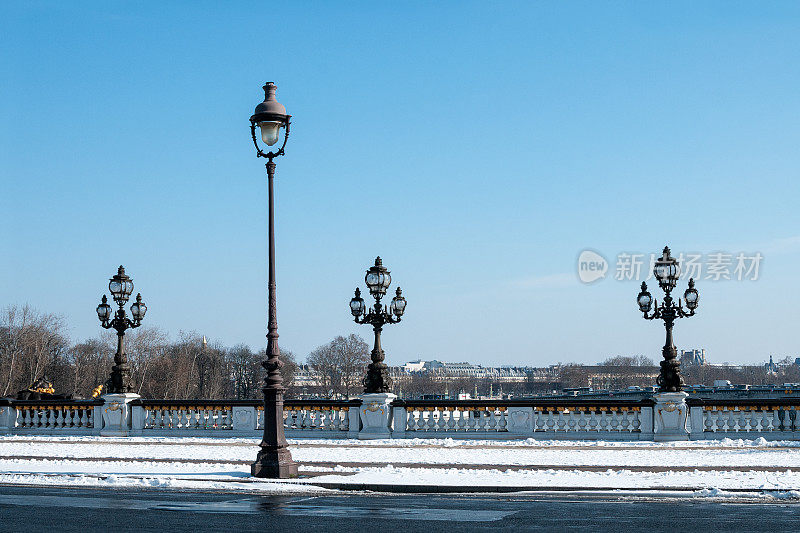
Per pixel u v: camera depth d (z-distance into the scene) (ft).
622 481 74.54
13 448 109.60
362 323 123.95
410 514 59.16
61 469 86.38
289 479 77.51
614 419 116.37
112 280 131.44
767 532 51.78
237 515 58.59
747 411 114.01
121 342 132.46
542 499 67.05
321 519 56.95
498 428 119.65
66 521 55.88
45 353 437.99
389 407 121.39
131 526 53.98
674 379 115.03
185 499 66.90
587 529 53.11
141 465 89.51
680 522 55.42
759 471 80.07
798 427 112.88
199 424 127.85
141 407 129.80
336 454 98.84
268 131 83.15
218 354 636.89
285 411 125.08
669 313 115.85
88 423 131.95
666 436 113.29
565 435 117.19
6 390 397.60
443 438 119.75
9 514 58.75
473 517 57.88
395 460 92.12
